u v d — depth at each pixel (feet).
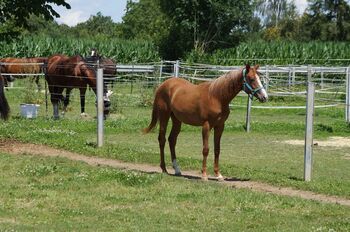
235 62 146.92
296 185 35.19
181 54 180.45
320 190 33.96
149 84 94.12
